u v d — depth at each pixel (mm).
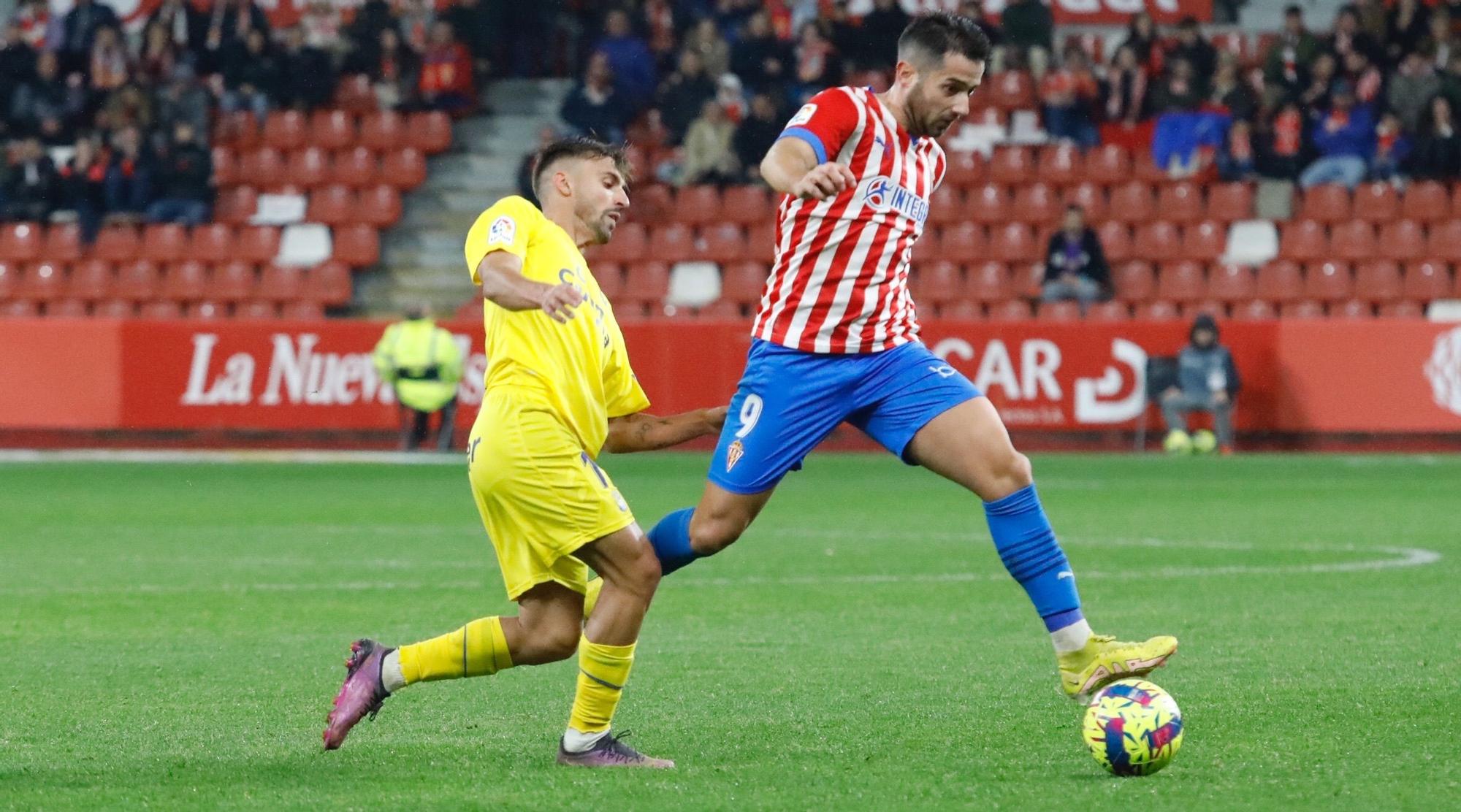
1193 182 82312
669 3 86375
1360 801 14414
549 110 89125
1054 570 17828
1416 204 80562
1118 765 15453
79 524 44438
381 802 14719
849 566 35219
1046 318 73500
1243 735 17531
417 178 85188
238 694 20844
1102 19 91562
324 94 86562
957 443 17766
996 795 14773
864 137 17766
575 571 16500
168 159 82000
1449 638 24656
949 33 17875
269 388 70188
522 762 16625
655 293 79062
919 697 20328
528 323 16453
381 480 58344
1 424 69938
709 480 18125
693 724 18625
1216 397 67625
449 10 87375
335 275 80375
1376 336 69188
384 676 16734
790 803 14523
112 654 24188
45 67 85375
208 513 47438
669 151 83625
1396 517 44781
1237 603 28891
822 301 17828
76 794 15078
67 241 81000
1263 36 89125
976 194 81875
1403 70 84000
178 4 88500
